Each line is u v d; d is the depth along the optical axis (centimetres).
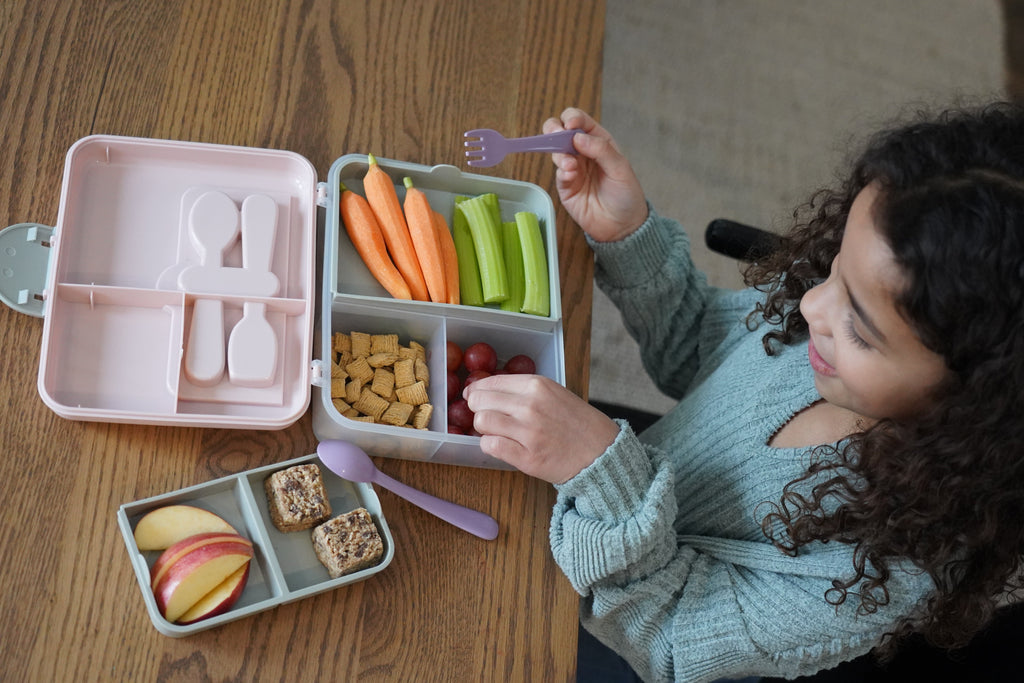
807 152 212
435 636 83
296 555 82
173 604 74
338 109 100
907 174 72
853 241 73
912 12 236
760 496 95
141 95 94
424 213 93
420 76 105
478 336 97
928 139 73
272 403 84
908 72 228
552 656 86
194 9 99
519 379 86
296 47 101
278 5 102
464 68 107
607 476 86
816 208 102
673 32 213
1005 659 94
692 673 91
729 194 205
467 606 85
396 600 83
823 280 98
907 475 79
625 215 102
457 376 97
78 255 85
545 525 91
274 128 98
